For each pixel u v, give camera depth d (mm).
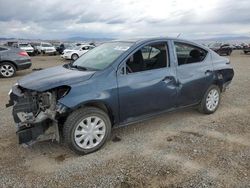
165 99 4852
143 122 5410
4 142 4492
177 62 5074
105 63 4445
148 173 3559
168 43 5012
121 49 4660
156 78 4664
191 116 5773
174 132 4938
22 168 3707
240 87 8891
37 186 3305
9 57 11625
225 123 5387
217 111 6137
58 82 3961
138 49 4578
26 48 33375
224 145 4383
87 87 3988
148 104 4633
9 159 3945
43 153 4125
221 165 3748
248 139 4625
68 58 25297
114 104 4219
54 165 3783
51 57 30625
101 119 4125
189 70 5219
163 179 3430
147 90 4547
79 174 3555
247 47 36656
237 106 6574
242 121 5508
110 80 4195
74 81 3998
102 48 5148
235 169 3646
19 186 3305
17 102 4281
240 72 13141
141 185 3312
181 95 5109
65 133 3902
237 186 3279
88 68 4547
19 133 3869
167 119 5586
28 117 3928
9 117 5734
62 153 4133
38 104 4105
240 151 4168
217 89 5906
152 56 4766
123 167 3711
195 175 3508
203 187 3262
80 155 4055
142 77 4512
